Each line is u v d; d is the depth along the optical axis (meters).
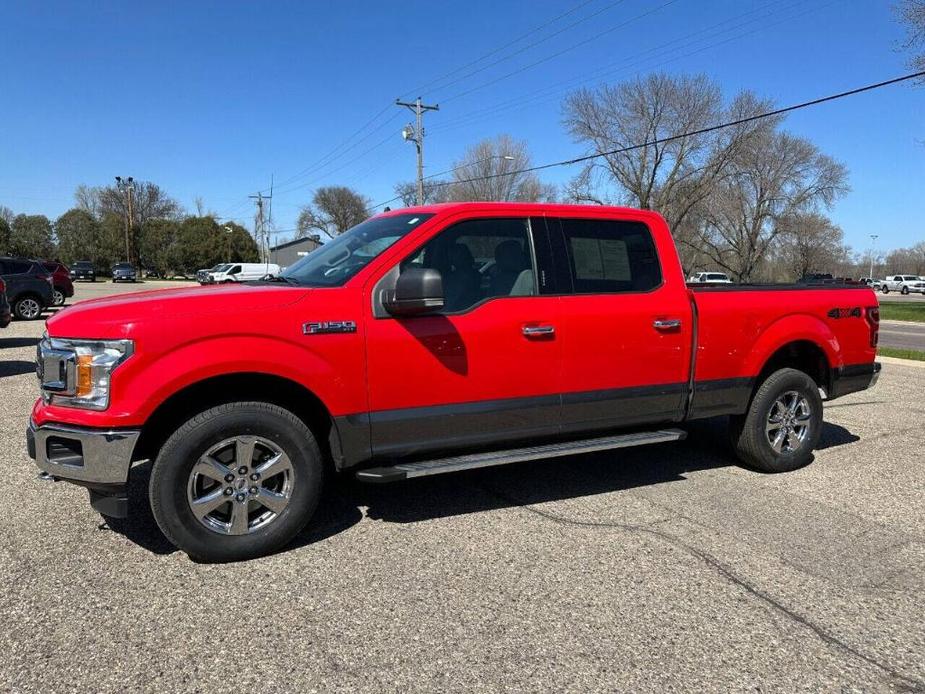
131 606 3.16
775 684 2.66
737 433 5.33
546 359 4.32
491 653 2.83
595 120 47.59
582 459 5.70
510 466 5.48
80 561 3.62
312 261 4.51
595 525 4.21
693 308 4.85
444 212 4.16
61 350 3.46
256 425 3.61
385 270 3.93
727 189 52.22
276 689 2.58
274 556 3.72
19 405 7.44
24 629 2.95
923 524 4.30
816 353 5.57
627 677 2.69
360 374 3.81
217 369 3.46
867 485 5.07
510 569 3.60
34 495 4.61
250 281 4.45
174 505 3.47
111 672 2.66
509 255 4.32
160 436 3.77
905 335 21.17
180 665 2.71
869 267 116.56
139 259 82.69
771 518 4.37
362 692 2.57
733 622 3.10
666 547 3.90
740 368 5.08
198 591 3.31
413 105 37.25
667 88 45.88
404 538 3.99
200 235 79.44
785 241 59.06
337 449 3.85
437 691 2.58
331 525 4.18
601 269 4.61
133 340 3.36
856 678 2.70
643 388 4.70
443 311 4.05
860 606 3.26
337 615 3.11
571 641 2.93
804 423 5.43
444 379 4.03
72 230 83.44
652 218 4.88
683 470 5.41
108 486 3.41
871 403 8.07
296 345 3.65
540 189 54.59
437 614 3.13
